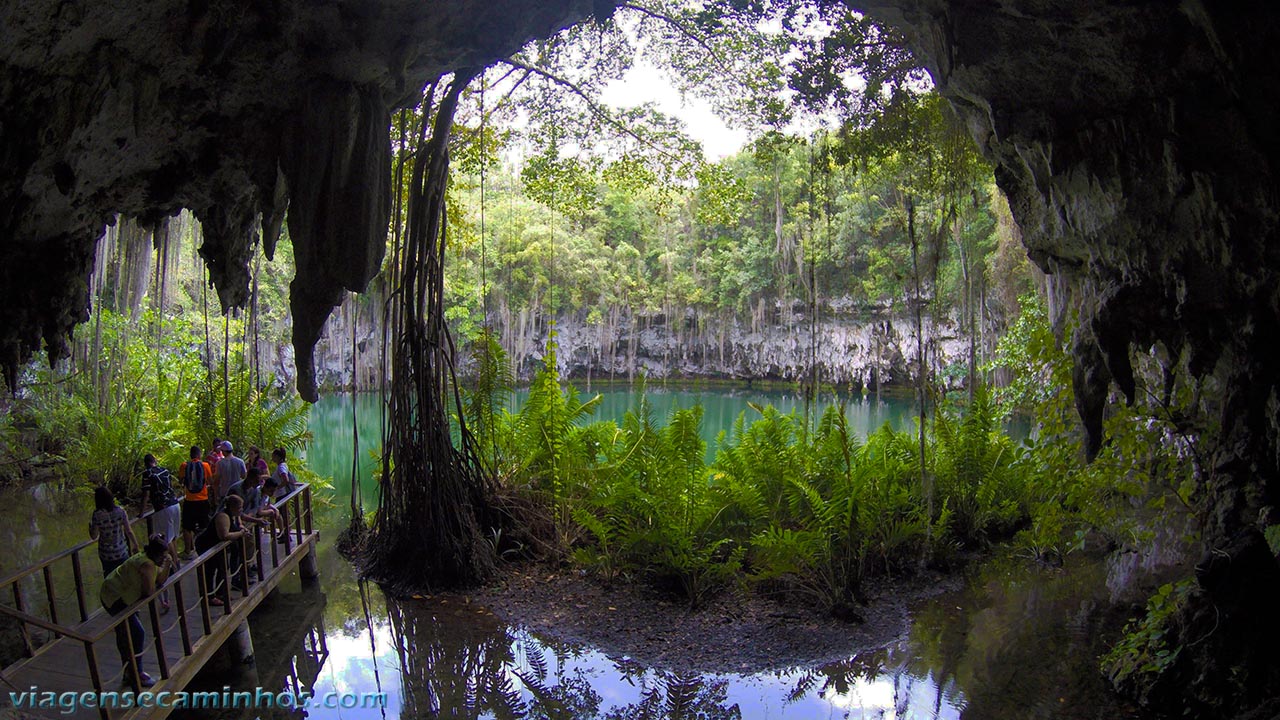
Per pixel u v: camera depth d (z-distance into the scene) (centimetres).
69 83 550
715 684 710
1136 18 568
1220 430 602
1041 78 643
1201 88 573
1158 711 584
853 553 917
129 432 1416
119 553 662
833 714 646
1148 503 719
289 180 671
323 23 604
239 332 1847
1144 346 650
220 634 656
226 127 676
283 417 1428
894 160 1305
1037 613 837
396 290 1066
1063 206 691
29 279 722
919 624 833
